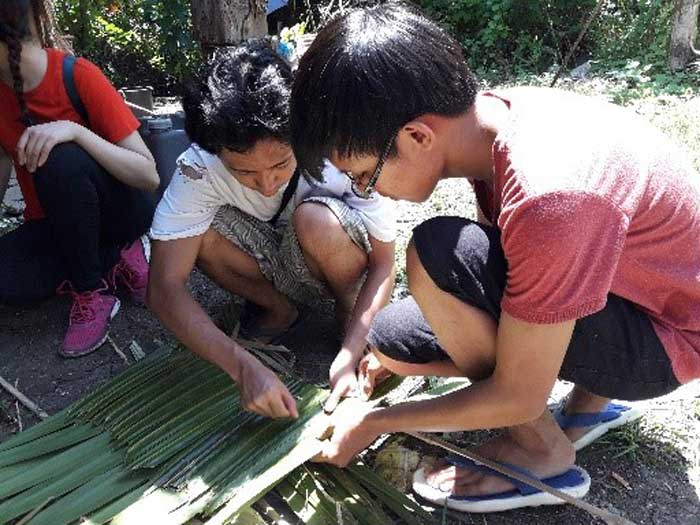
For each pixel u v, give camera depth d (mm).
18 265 2445
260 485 1614
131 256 2611
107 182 2408
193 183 2002
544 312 1314
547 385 1413
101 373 2277
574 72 6293
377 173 1382
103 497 1675
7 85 2324
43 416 2076
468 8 7625
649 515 1700
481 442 1903
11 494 1702
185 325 1947
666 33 6359
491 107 1450
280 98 1726
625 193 1334
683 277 1492
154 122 2822
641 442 1887
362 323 2006
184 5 6535
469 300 1504
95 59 6719
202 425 1838
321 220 2039
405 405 1602
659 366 1563
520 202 1284
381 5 1419
